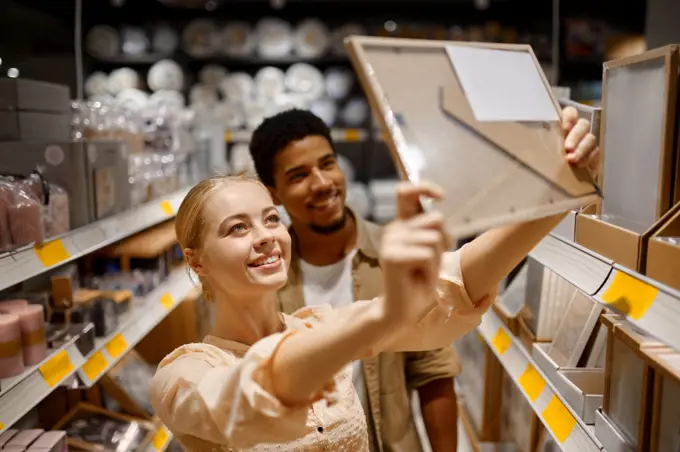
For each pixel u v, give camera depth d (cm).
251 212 105
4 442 162
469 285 110
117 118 273
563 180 89
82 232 191
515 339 177
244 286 105
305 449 109
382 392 168
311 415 112
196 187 111
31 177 172
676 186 104
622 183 120
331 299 176
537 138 89
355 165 583
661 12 211
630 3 401
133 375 268
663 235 97
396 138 78
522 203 83
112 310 214
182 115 342
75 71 395
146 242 282
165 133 317
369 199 525
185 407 87
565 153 91
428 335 117
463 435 250
